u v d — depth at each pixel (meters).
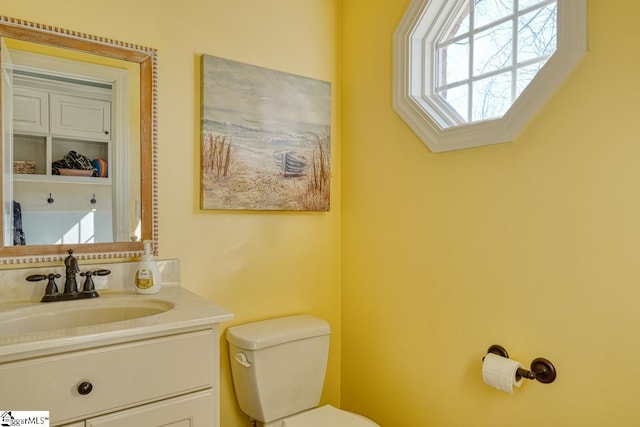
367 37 1.80
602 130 1.03
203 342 1.09
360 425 1.35
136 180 1.43
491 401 1.31
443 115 1.53
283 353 1.54
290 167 1.76
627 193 0.99
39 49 1.28
